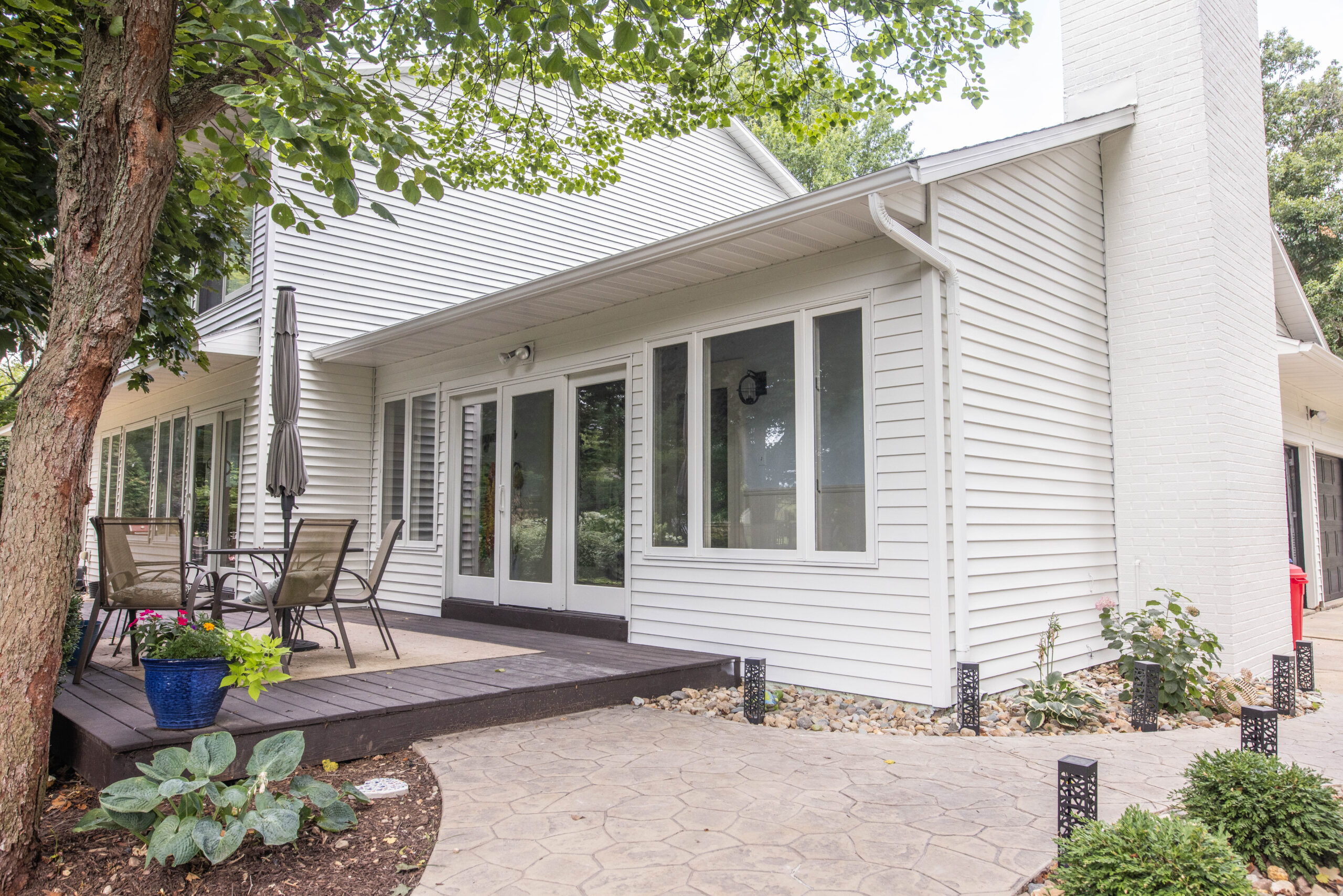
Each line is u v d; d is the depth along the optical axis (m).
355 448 9.47
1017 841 3.01
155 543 4.76
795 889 2.64
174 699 3.52
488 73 6.21
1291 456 11.16
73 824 3.26
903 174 4.45
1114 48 7.04
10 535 2.82
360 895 2.68
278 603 5.02
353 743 3.95
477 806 3.35
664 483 6.48
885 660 5.03
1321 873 2.83
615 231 11.45
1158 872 2.32
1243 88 7.36
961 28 6.84
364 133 3.53
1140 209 6.82
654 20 4.50
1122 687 5.69
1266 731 3.79
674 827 3.14
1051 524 5.96
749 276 5.95
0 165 4.34
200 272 6.18
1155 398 6.64
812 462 5.49
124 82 2.95
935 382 4.87
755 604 5.75
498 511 7.96
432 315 7.57
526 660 5.54
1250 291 7.11
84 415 2.92
